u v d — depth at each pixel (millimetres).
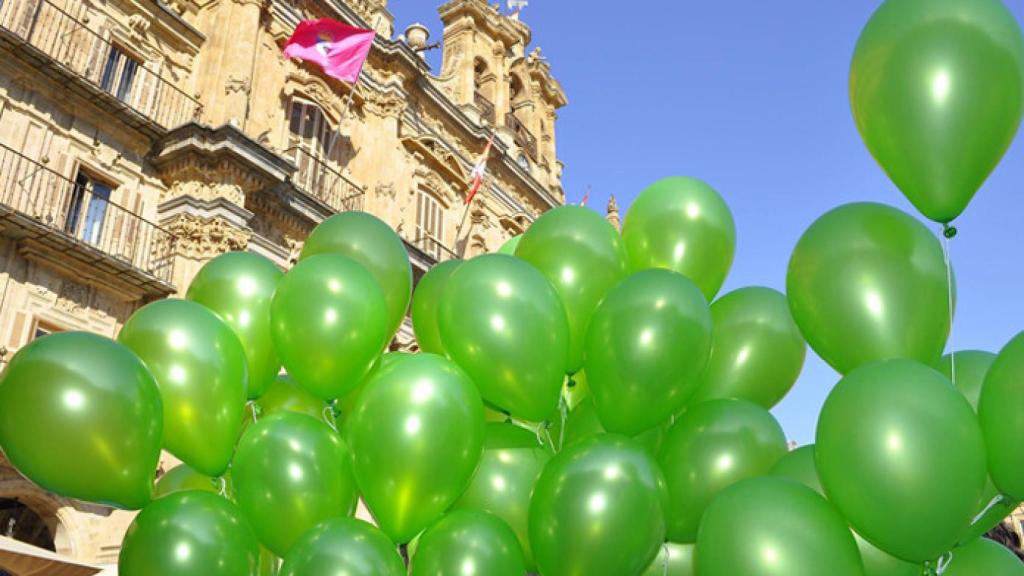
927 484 3314
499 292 4391
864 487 3408
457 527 4137
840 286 4000
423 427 4016
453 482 4113
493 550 4055
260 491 4258
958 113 3582
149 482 4039
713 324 4645
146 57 14992
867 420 3438
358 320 4496
